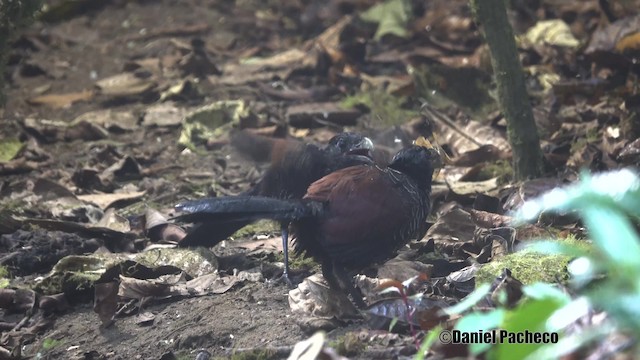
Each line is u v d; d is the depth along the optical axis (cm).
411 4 1702
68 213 1091
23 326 870
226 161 1260
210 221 804
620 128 1141
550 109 1279
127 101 1508
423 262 914
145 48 1747
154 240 1030
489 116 1269
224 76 1556
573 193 453
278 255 980
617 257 426
